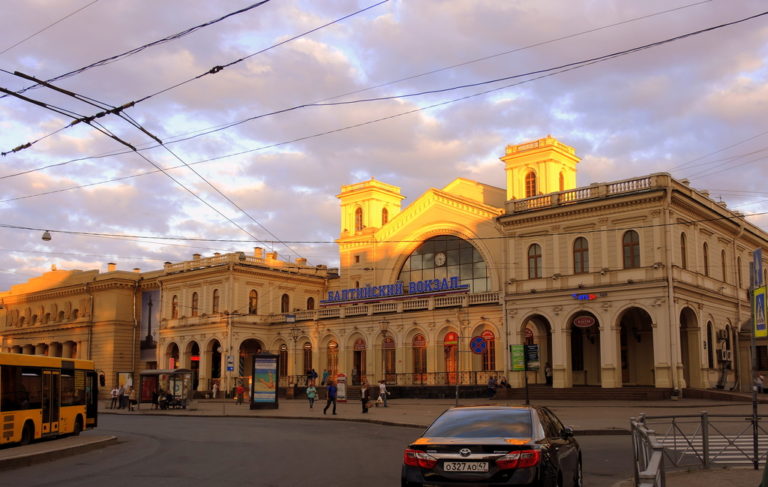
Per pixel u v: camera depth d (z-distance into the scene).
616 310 43.78
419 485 10.30
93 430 31.20
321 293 73.06
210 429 30.34
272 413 40.09
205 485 14.35
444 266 59.28
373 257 64.12
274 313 67.69
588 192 46.22
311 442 23.41
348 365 59.28
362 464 17.42
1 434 21.69
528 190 55.16
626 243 44.19
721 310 48.12
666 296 41.81
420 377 54.12
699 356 44.06
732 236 51.44
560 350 45.78
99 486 14.52
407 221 61.94
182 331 68.69
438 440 10.59
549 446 10.71
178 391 48.78
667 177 42.88
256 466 17.23
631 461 17.70
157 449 22.22
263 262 68.44
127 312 75.94
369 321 58.09
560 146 54.84
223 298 65.44
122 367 74.38
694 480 13.25
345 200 67.88
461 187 59.97
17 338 87.12
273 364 44.53
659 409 35.06
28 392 23.47
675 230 43.34
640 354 47.06
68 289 80.19
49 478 16.08
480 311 51.53
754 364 14.27
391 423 31.11
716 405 36.22
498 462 10.01
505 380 47.31
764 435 20.02
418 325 54.91
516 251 49.03
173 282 70.81
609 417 31.09
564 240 46.78
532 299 47.62
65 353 80.12
